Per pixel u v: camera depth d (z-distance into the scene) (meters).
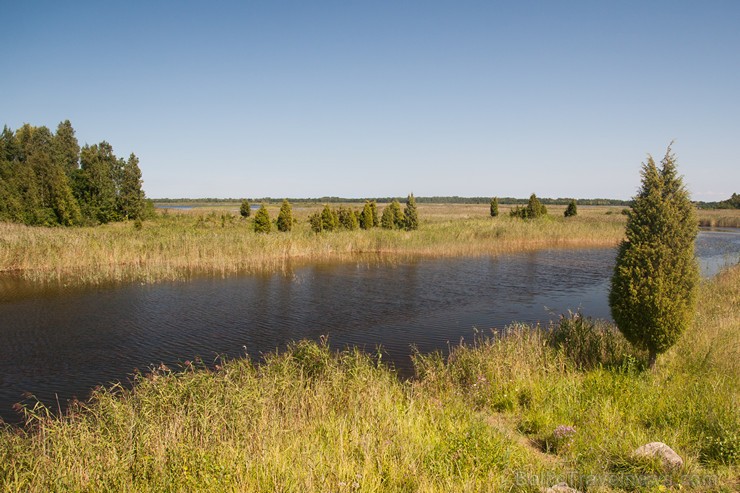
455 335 13.37
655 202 8.53
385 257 30.47
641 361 8.98
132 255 24.66
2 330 13.15
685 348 9.36
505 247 36.88
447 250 33.12
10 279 20.33
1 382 9.57
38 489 4.86
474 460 5.29
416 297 18.53
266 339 12.71
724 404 6.53
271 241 28.94
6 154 58.59
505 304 17.67
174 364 10.70
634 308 8.40
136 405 7.11
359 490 4.63
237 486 4.68
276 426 6.14
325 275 23.30
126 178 51.44
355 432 5.81
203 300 17.27
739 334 9.95
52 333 12.91
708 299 14.16
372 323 14.56
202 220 46.12
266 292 18.92
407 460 5.15
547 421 6.66
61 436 5.83
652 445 5.46
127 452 5.44
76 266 23.14
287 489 4.62
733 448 5.36
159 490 4.74
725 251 35.03
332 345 12.29
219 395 7.02
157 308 15.91
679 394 7.20
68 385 9.45
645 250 8.38
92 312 15.24
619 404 7.08
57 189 39.88
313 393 7.64
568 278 23.58
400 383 8.87
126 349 11.68
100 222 46.94
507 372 8.82
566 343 9.97
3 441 5.71
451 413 6.80
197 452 5.26
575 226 43.81
